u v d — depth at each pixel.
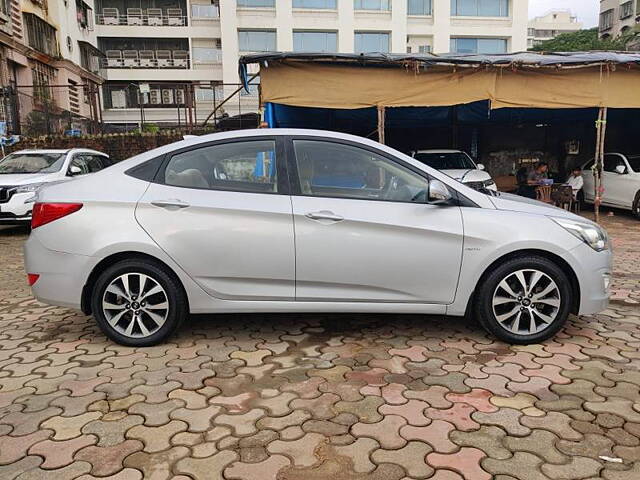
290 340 4.13
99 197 3.89
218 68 36.94
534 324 3.93
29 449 2.65
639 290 5.61
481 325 4.02
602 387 3.26
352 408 3.03
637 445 2.63
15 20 21.92
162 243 3.81
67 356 3.86
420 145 15.84
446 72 9.18
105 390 3.29
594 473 2.41
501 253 3.81
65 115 19.67
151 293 3.93
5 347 4.06
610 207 12.75
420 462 2.50
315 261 3.83
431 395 3.18
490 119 15.28
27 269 4.01
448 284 3.88
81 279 3.85
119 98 36.25
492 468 2.45
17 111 18.08
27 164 10.48
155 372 3.55
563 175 16.00
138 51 36.56
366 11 34.47
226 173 3.97
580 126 15.73
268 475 2.42
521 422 2.85
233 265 3.85
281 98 9.09
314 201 3.86
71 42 29.30
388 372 3.52
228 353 3.88
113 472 2.45
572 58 9.31
